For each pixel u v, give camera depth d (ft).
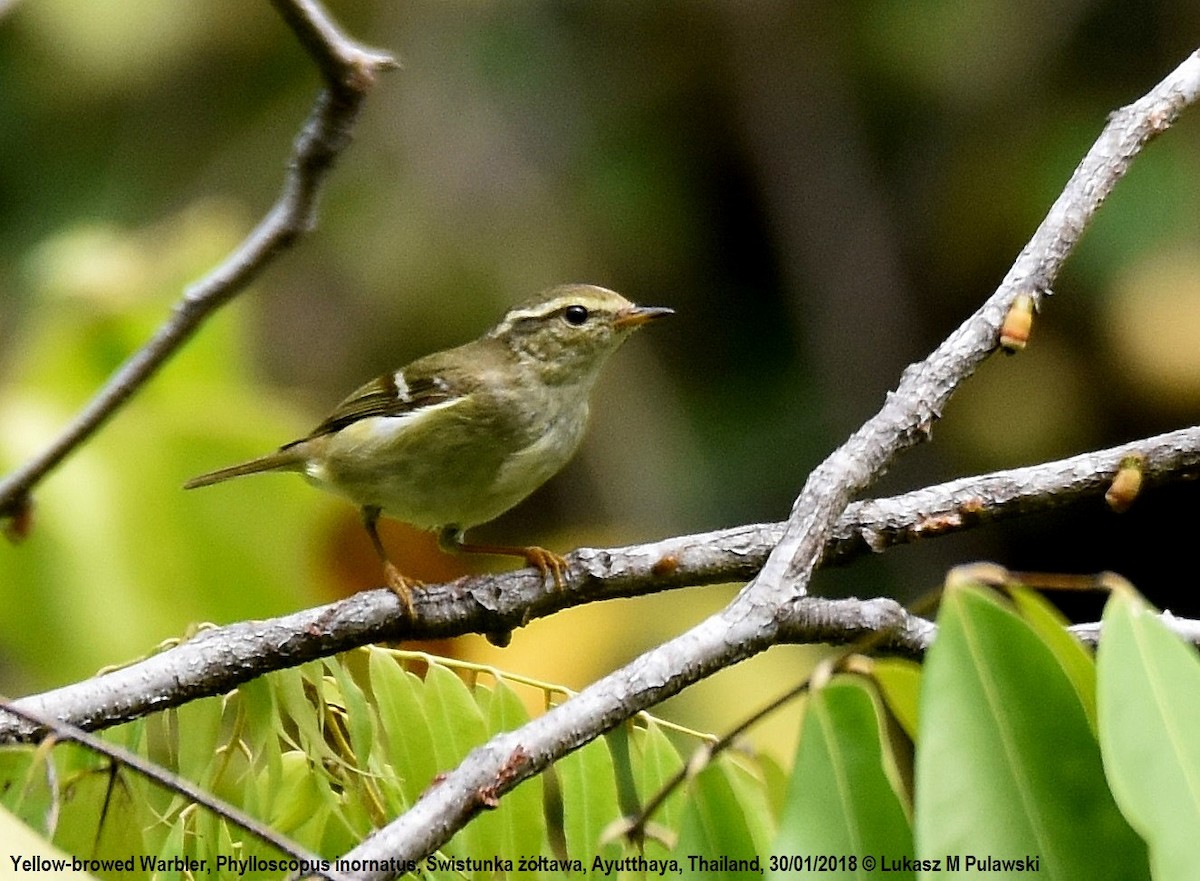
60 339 34.73
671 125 60.03
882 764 16.20
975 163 57.00
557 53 59.93
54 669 32.22
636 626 40.45
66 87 56.54
